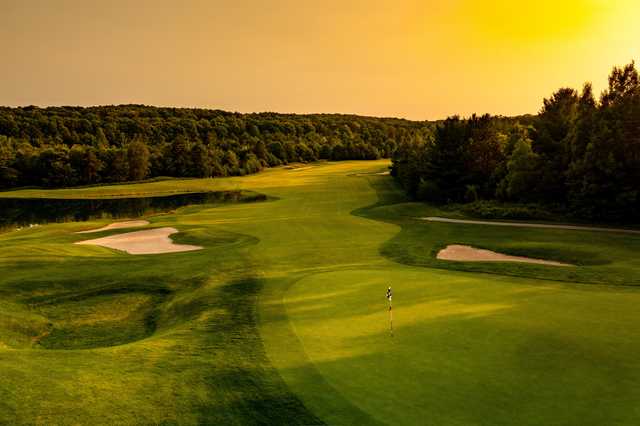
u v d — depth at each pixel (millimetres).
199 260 28844
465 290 19281
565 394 10438
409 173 68000
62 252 32188
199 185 101438
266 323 16203
